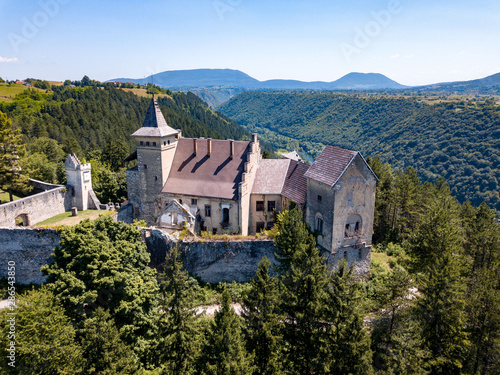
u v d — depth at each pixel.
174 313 30.67
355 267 46.16
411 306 36.28
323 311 32.09
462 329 36.44
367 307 37.19
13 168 67.38
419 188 68.06
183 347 30.06
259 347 30.36
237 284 45.69
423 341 34.38
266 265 31.70
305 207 49.53
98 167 95.44
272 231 46.88
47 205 63.22
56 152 102.75
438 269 36.00
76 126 140.75
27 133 120.88
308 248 34.44
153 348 33.09
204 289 44.75
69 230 34.97
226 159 57.59
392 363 32.03
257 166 59.81
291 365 31.75
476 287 37.66
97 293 34.38
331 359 29.67
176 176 58.03
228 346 27.28
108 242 35.38
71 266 33.50
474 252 43.75
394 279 35.25
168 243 44.34
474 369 34.34
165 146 56.94
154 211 58.78
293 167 57.94
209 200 55.19
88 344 28.20
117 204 76.19
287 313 33.78
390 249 56.69
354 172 43.00
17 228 42.72
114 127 152.62
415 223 60.00
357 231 45.16
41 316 29.58
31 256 43.19
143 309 34.78
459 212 59.00
